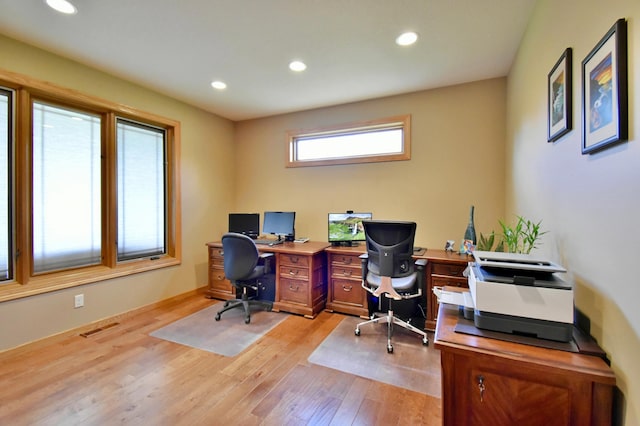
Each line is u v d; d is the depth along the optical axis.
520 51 2.31
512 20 2.03
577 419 1.03
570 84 1.36
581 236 1.27
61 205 2.63
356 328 2.77
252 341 2.55
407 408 1.72
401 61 2.61
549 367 1.04
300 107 3.81
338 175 3.76
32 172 2.43
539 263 1.34
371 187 3.57
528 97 2.08
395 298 2.48
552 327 1.17
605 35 1.06
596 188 1.15
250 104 3.70
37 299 2.40
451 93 3.16
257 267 3.26
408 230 2.45
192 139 3.77
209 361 2.22
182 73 2.85
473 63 2.65
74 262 2.73
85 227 2.81
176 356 2.29
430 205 3.27
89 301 2.74
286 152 4.07
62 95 2.53
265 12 1.94
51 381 1.96
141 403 1.75
